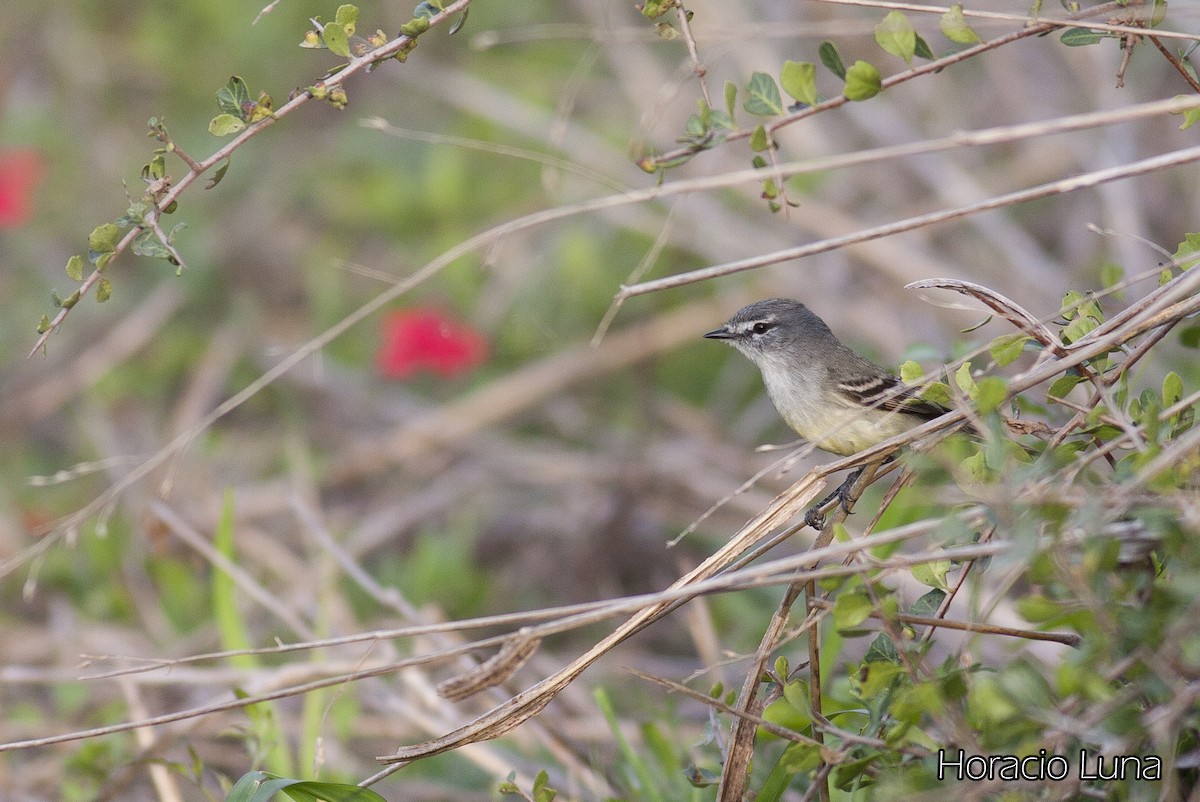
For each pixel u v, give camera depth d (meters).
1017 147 16.20
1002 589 5.44
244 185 18.17
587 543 13.35
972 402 6.34
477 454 15.09
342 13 6.55
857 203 16.14
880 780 5.94
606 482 14.07
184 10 19.47
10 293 17.41
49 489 14.41
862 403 9.46
